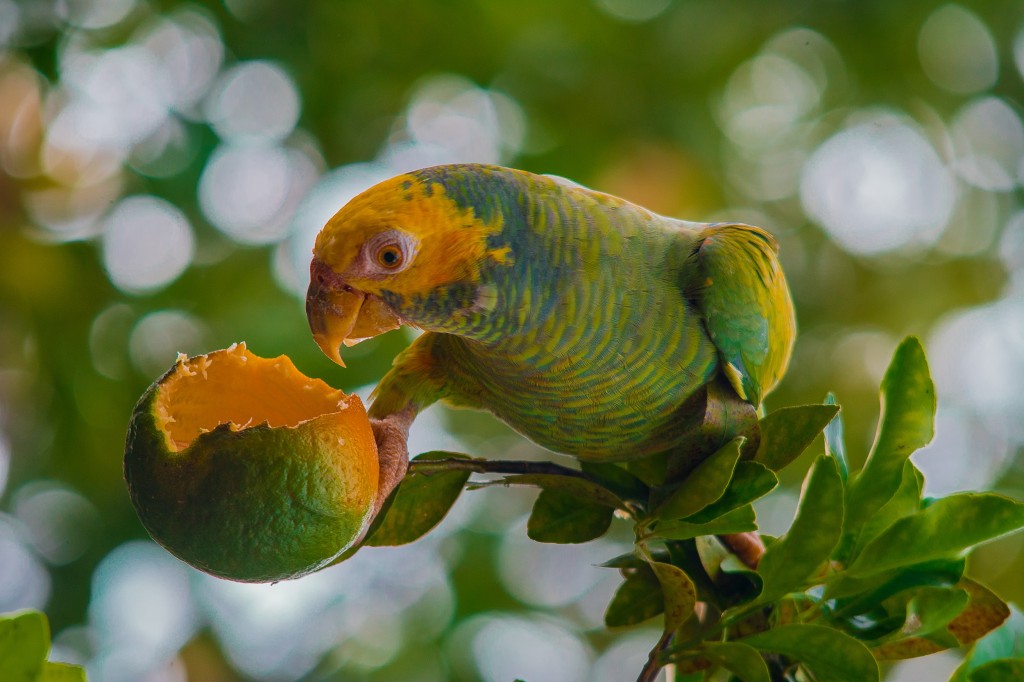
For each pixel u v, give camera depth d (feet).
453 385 21.99
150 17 41.14
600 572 48.75
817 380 46.26
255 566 13.88
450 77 43.68
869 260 48.42
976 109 48.57
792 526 16.08
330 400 15.84
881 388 17.16
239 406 15.80
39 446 41.14
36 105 40.27
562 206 19.79
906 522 16.47
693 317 20.26
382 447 18.01
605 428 20.53
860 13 45.83
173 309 40.83
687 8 44.60
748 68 46.73
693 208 45.21
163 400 14.35
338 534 14.17
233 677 43.93
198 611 44.21
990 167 49.19
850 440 45.70
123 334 40.42
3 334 40.22
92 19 40.63
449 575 45.16
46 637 11.58
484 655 44.09
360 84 43.04
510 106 44.21
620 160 43.80
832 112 48.49
